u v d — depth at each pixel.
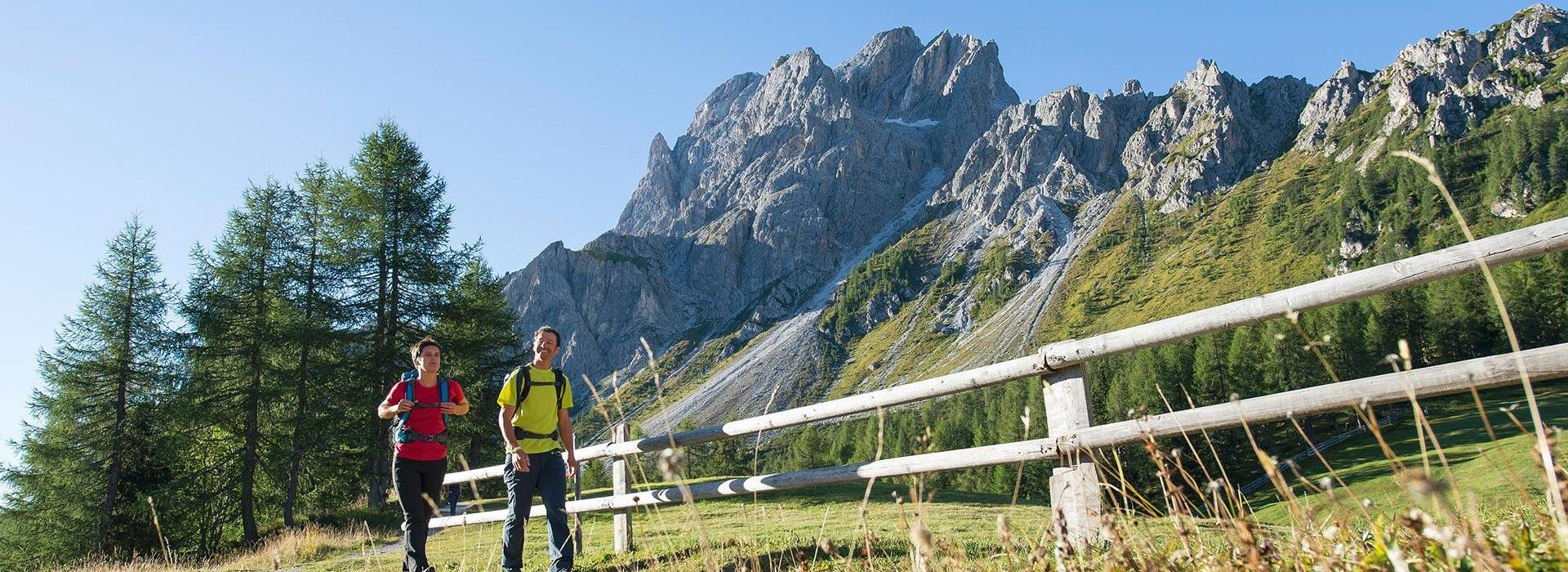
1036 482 32.78
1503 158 137.75
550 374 6.07
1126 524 2.95
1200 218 192.38
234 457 25.97
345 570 8.69
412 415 6.07
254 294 27.81
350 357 27.22
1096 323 161.75
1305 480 2.15
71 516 25.59
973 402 81.81
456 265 30.00
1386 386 3.09
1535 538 2.13
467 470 3.44
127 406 27.59
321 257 28.62
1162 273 173.00
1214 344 56.59
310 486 26.94
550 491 5.87
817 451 75.06
